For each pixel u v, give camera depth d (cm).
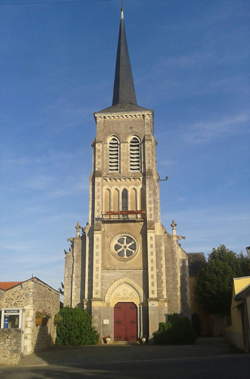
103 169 4169
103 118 4350
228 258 4644
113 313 3719
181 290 3881
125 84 4728
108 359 2473
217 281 4400
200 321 4719
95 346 3259
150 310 3600
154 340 3397
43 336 3073
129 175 4119
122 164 4162
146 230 3888
